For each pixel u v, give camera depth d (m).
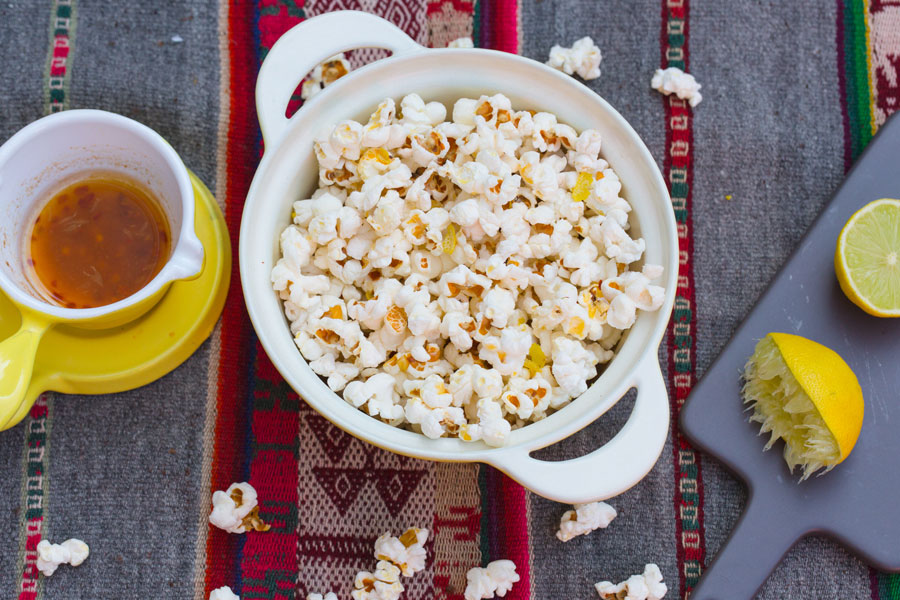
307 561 0.76
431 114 0.72
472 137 0.71
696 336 0.77
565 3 0.79
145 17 0.78
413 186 0.71
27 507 0.76
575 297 0.71
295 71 0.71
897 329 0.76
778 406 0.75
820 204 0.78
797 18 0.79
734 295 0.77
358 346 0.71
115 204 0.74
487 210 0.71
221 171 0.78
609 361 0.73
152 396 0.76
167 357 0.75
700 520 0.76
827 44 0.79
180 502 0.76
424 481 0.76
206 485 0.76
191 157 0.77
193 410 0.76
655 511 0.76
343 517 0.76
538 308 0.71
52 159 0.72
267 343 0.69
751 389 0.76
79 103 0.77
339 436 0.76
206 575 0.76
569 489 0.68
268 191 0.71
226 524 0.75
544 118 0.72
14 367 0.68
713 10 0.79
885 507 0.75
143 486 0.76
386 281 0.71
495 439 0.69
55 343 0.74
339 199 0.72
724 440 0.76
